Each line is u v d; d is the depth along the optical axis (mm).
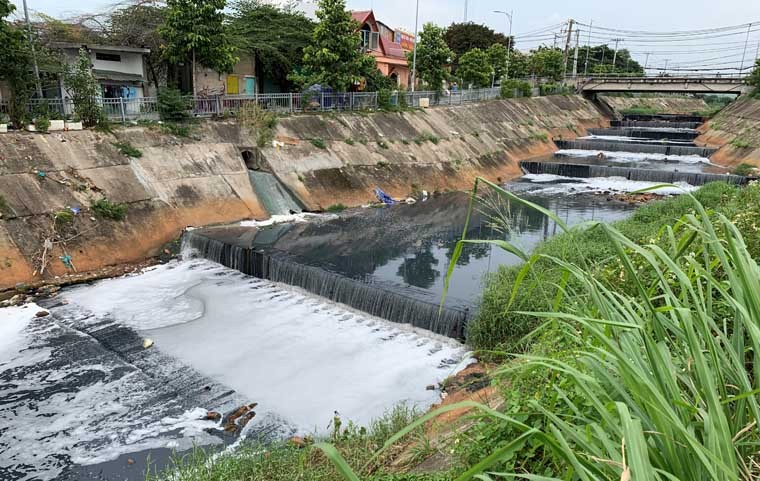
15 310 12883
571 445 2922
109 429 8961
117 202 17406
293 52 31844
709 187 18844
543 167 33562
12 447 8523
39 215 15469
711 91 46188
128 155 19188
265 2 37000
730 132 38312
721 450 2123
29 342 11562
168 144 20750
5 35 17047
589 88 54469
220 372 10641
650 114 57469
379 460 6051
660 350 2621
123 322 12594
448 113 35406
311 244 17703
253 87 31750
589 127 49750
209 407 9555
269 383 10258
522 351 8992
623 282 5684
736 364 2660
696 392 2605
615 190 27844
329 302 14078
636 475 1757
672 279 5305
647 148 39094
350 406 9477
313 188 23078
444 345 11547
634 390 2311
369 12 39344
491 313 10438
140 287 14664
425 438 6051
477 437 4652
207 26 22875
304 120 26188
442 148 30734
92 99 19469
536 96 49906
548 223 21594
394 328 12562
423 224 21281
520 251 3062
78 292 14141
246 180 21562
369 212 22938
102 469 8062
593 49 82062
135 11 27312
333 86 28906
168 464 8109
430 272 15320
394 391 9875
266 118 24109
